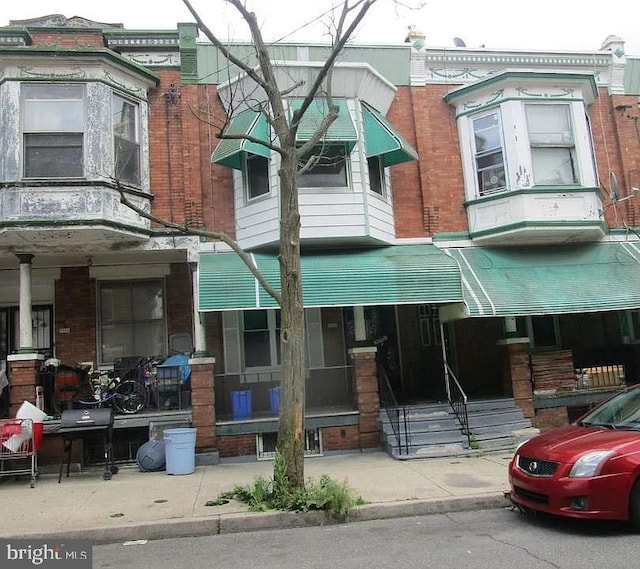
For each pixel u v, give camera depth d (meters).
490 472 8.88
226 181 12.18
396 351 13.54
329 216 11.44
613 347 14.09
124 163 11.30
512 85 12.40
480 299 11.09
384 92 12.45
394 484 8.35
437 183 12.88
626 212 13.61
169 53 12.16
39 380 11.20
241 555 5.97
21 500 8.30
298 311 7.68
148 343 12.80
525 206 11.99
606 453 6.05
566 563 5.21
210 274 10.49
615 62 14.03
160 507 7.57
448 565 5.32
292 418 7.46
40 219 10.37
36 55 10.60
